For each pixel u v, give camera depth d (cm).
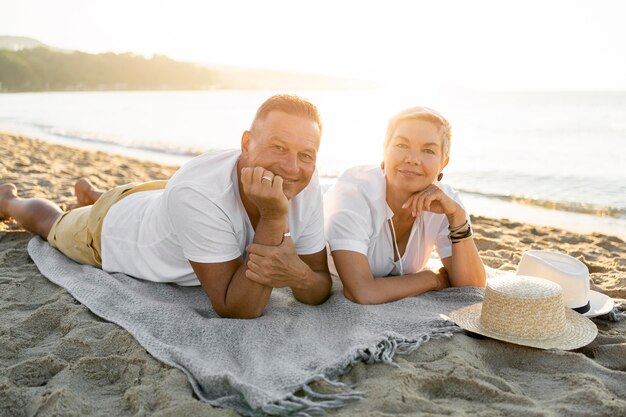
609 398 222
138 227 334
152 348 258
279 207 260
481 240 514
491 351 269
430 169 306
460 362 251
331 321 292
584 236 554
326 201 336
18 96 8450
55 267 373
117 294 318
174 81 17425
